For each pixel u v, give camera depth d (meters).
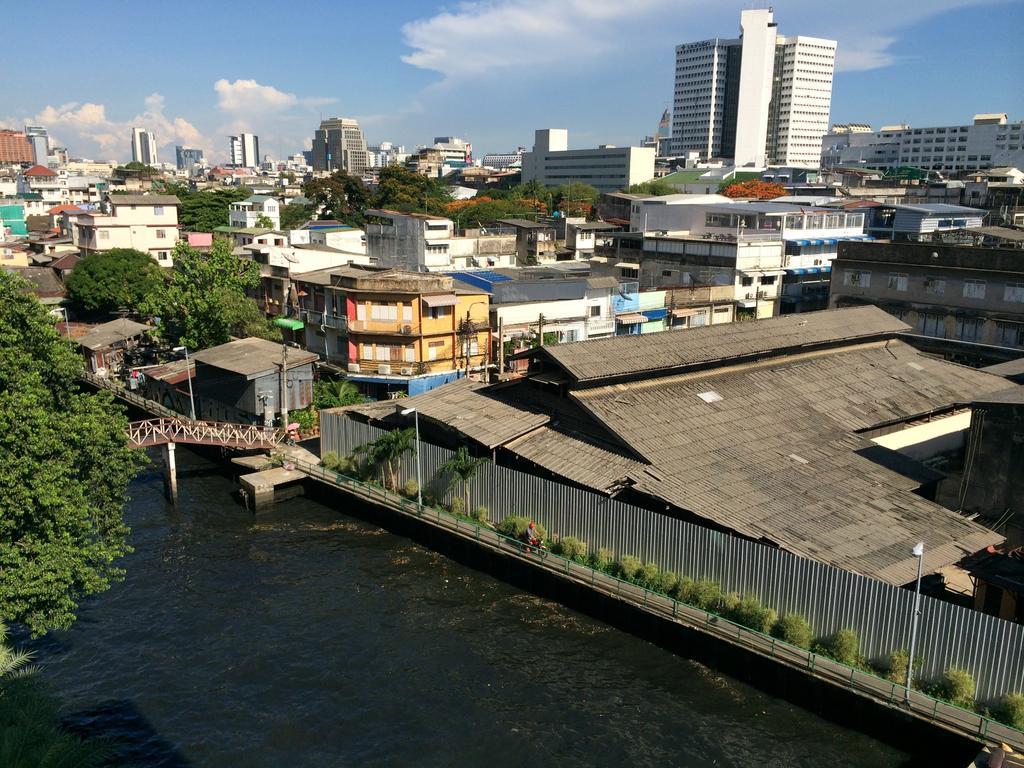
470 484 45.94
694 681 33.56
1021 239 88.38
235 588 41.72
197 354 66.31
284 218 172.12
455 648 36.19
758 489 39.03
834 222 101.12
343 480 51.66
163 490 56.34
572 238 131.50
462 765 28.84
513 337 72.94
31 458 31.55
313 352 74.19
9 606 29.11
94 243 117.12
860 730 30.02
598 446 43.41
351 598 40.69
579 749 29.67
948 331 73.31
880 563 33.50
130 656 35.44
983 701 28.92
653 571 37.38
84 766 18.88
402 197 167.38
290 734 30.48
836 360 55.84
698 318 87.88
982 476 38.84
